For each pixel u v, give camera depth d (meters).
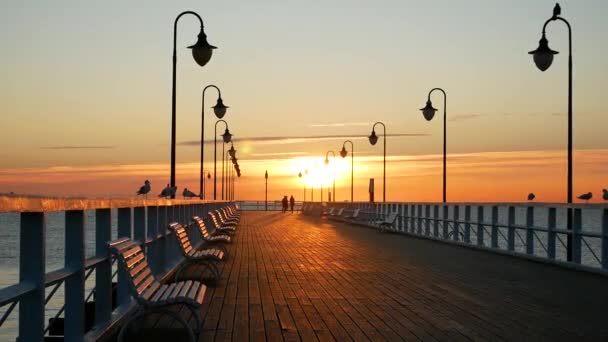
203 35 19.97
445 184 32.84
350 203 55.59
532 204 18.91
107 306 8.30
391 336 8.51
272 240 28.38
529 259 19.28
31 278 5.60
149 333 8.56
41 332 5.59
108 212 8.31
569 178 20.81
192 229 22.41
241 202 102.06
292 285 13.55
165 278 13.57
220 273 15.62
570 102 20.86
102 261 8.04
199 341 8.16
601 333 8.78
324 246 24.97
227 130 43.12
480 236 23.64
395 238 30.27
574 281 14.39
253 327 9.05
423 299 11.70
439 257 20.34
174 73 22.06
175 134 21.94
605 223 15.47
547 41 19.66
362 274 15.62
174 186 21.19
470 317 9.90
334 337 8.43
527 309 10.66
